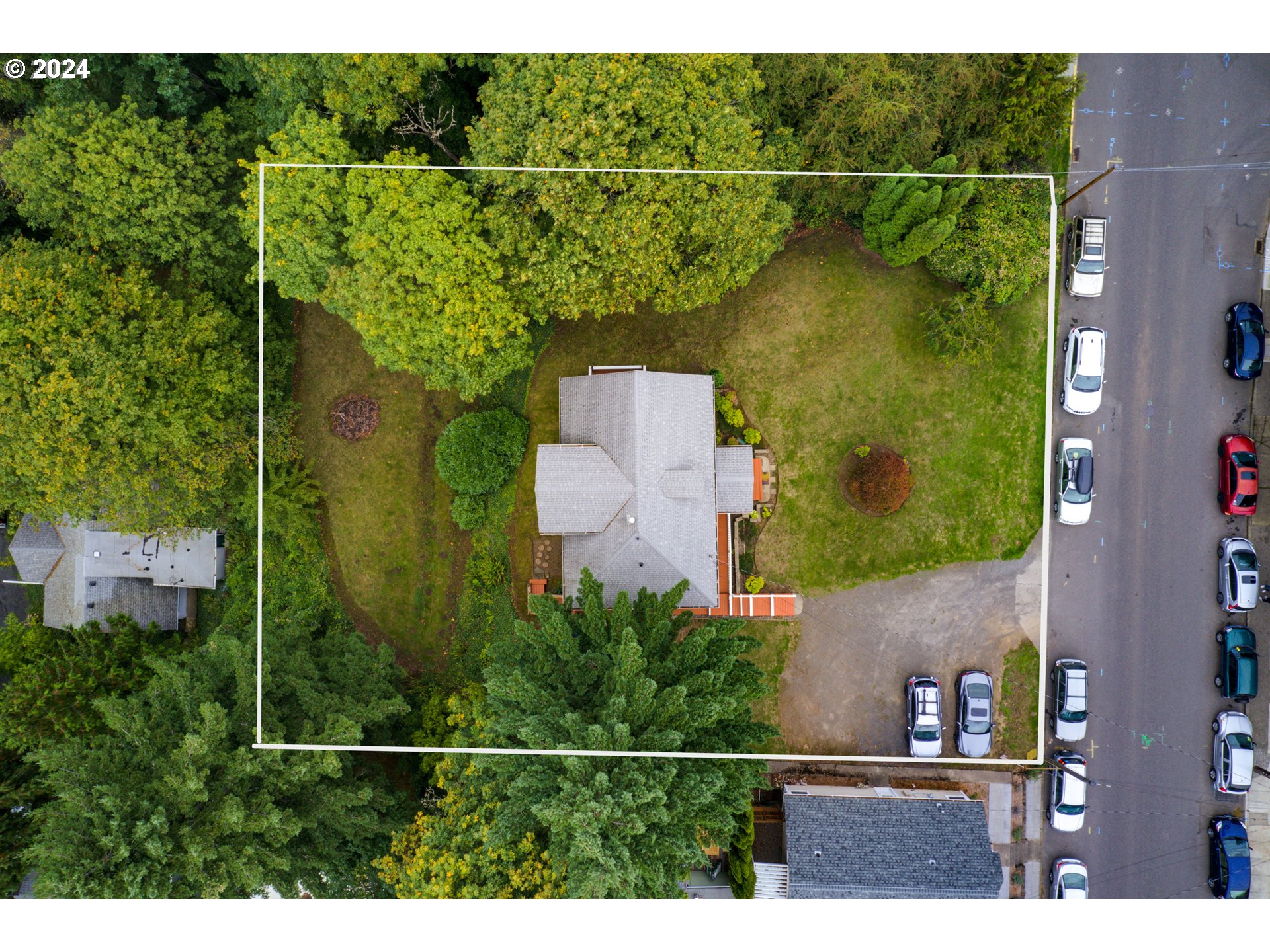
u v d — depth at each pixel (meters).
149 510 21.98
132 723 19.39
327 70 19.44
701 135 18.38
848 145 20.33
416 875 18.91
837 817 22.91
